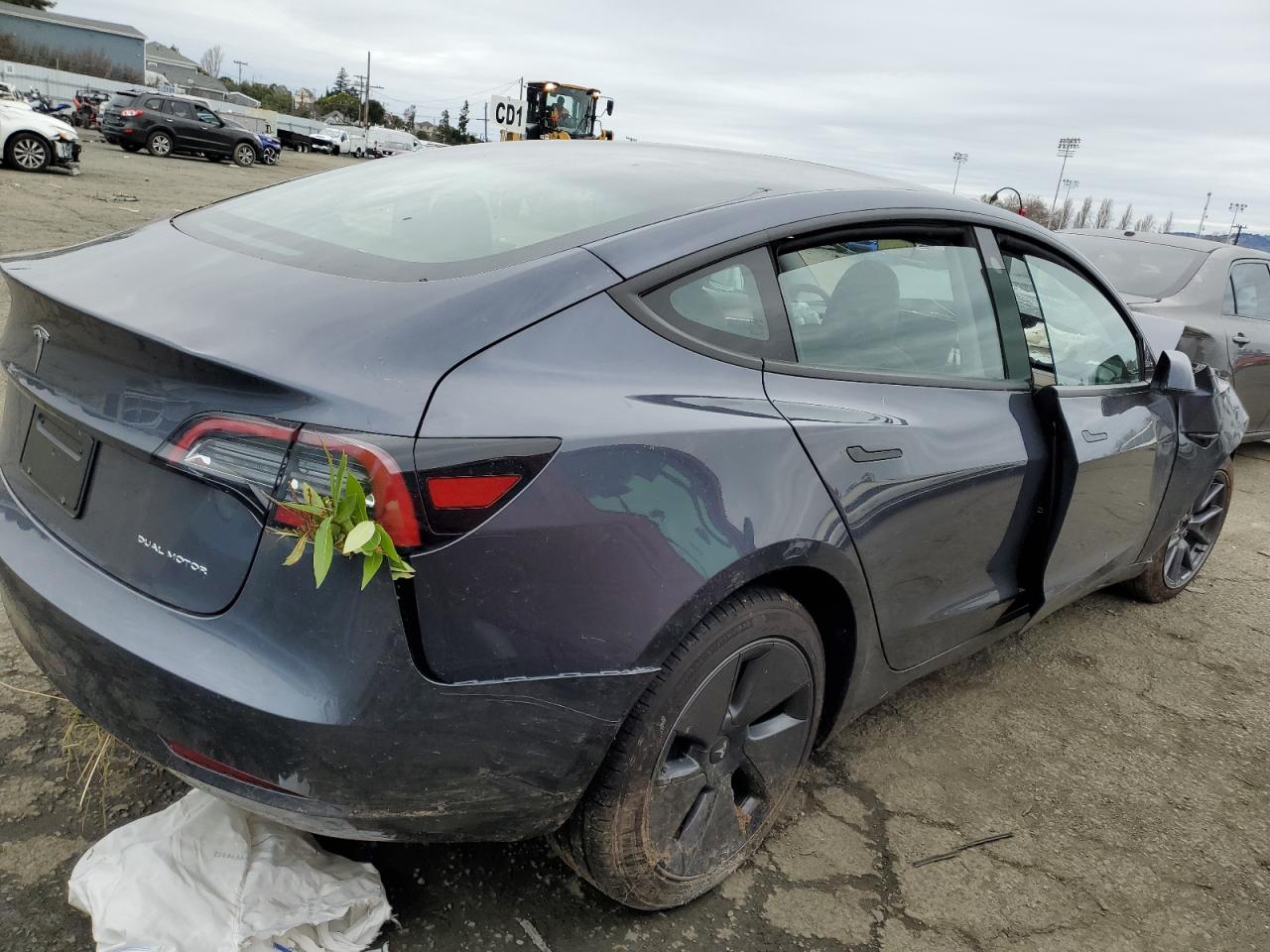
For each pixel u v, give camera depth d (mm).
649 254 1872
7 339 1974
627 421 1661
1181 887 2404
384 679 1460
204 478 1484
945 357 2443
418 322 1599
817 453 1951
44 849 2012
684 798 1924
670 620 1677
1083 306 3020
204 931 1651
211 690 1465
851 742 2857
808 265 2133
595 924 2020
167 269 1848
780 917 2123
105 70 71188
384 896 1879
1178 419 3428
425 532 1435
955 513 2328
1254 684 3529
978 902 2258
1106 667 3535
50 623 1644
